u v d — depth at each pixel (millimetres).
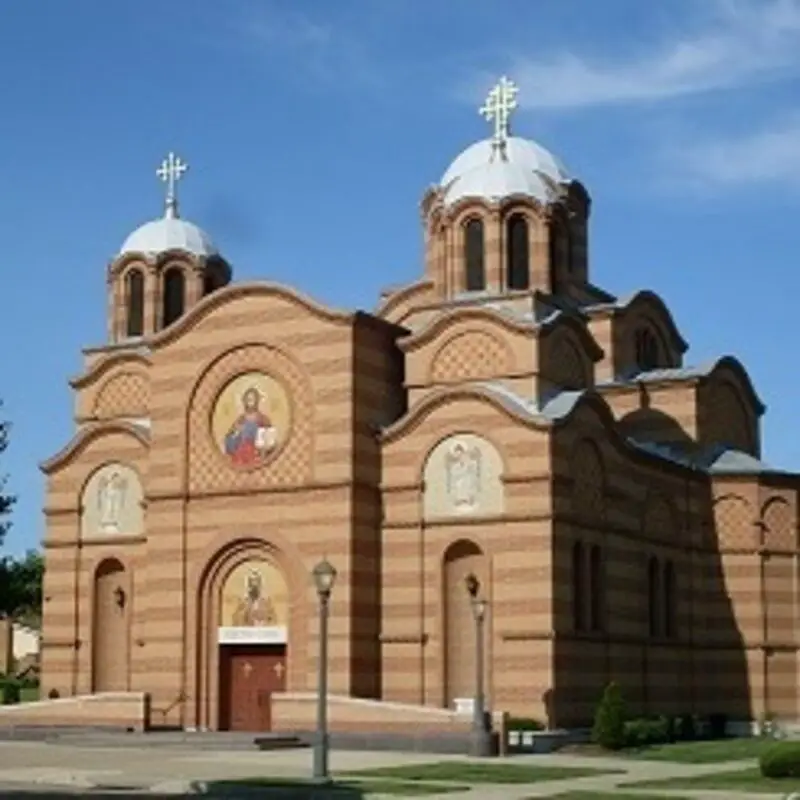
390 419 56688
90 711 55125
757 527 63531
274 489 55312
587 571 54062
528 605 51625
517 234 59969
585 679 52906
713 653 62812
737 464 64438
